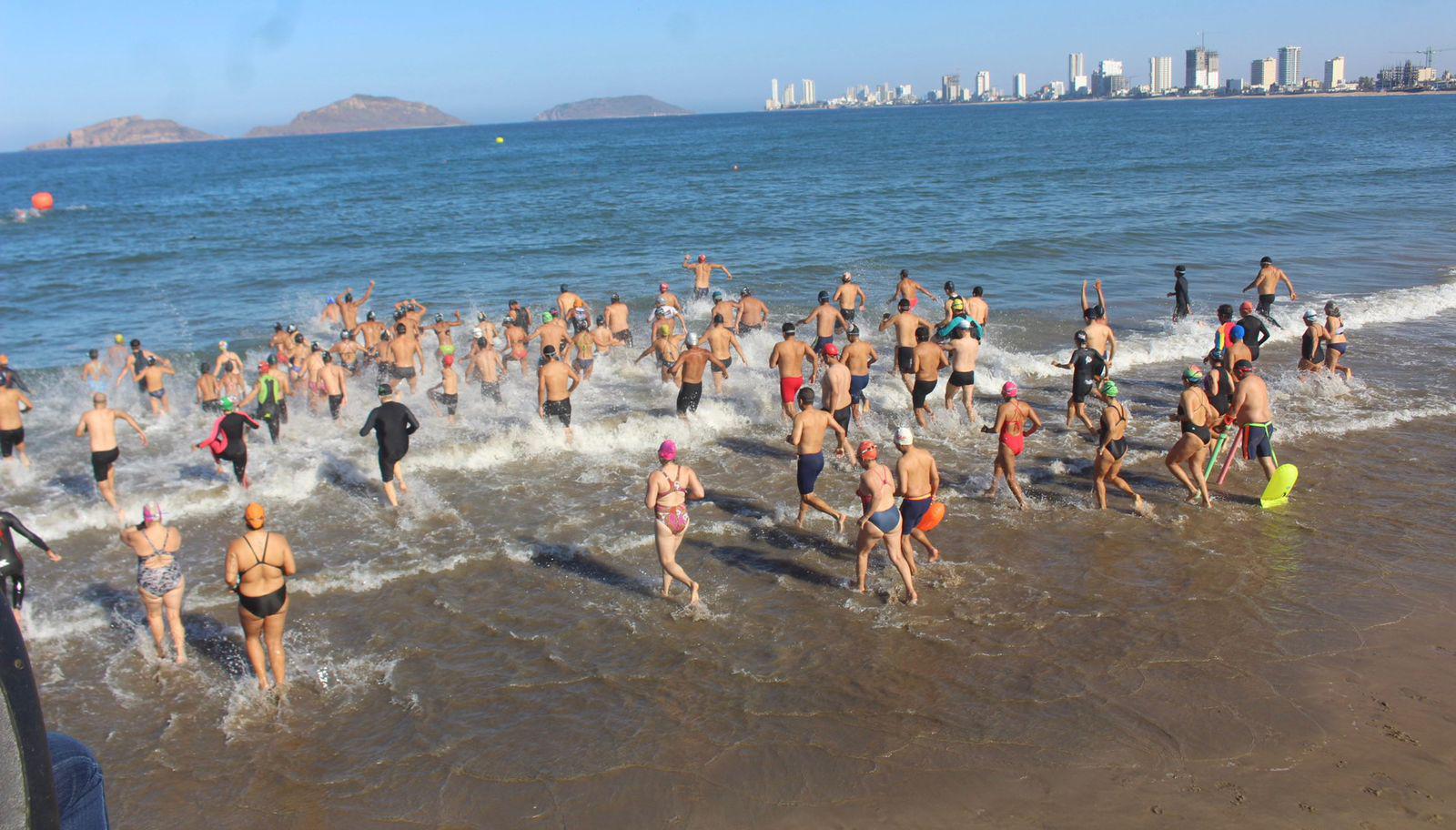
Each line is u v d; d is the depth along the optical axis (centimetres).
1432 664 839
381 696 839
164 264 3631
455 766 745
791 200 5222
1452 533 1084
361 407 1692
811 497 1139
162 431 1584
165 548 879
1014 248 3228
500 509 1229
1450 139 8831
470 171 9638
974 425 1524
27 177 13538
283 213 5741
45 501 1289
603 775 730
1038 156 8400
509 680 859
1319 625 905
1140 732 761
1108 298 2461
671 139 16588
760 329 2134
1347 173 5622
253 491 1284
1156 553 1059
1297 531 1102
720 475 1332
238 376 1655
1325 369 1647
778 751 752
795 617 949
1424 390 1609
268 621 827
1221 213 3928
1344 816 662
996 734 764
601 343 1872
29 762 168
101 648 923
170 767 752
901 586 1002
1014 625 920
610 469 1365
